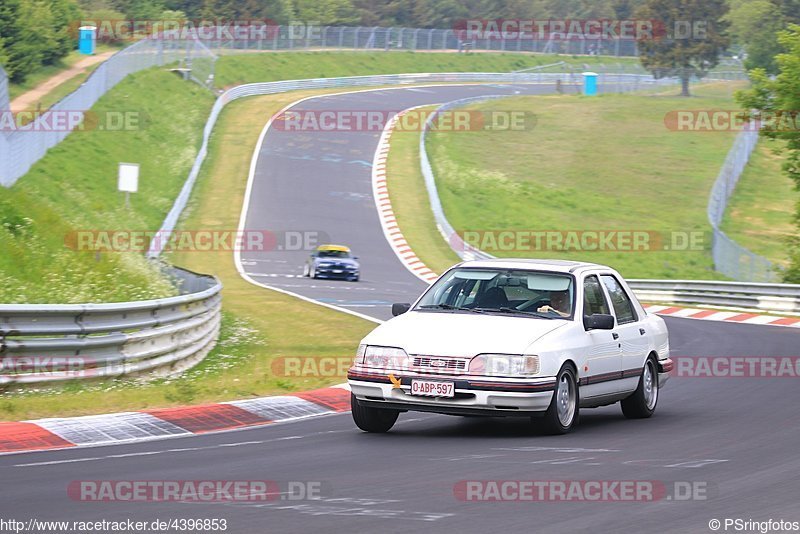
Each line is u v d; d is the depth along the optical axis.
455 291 30.77
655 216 154.62
